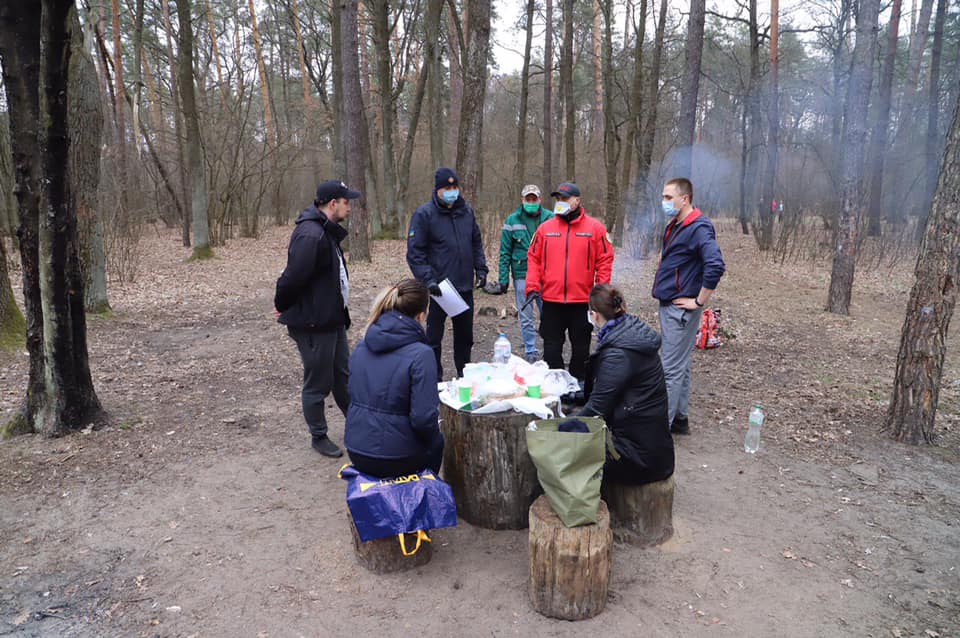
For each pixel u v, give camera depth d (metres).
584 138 32.56
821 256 15.41
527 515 3.33
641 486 3.14
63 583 2.88
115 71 17.69
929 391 4.41
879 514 3.54
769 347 7.41
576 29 24.44
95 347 7.02
